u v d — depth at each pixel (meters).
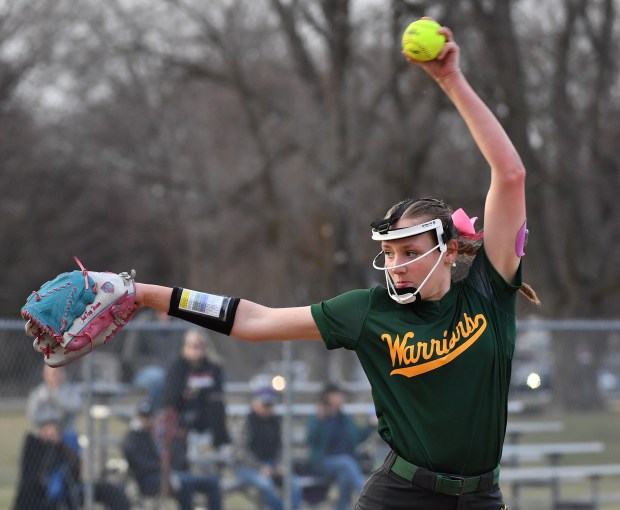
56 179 133.12
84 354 12.40
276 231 104.31
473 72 84.50
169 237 143.25
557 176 90.38
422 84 89.06
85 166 127.62
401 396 12.66
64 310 12.13
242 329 12.91
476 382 12.53
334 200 93.31
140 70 109.50
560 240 103.88
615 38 93.19
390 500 12.75
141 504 33.31
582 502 39.03
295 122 98.56
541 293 96.38
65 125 123.38
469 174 99.25
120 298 12.49
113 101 122.38
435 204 12.67
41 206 133.88
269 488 34.31
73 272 12.45
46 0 102.38
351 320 12.81
